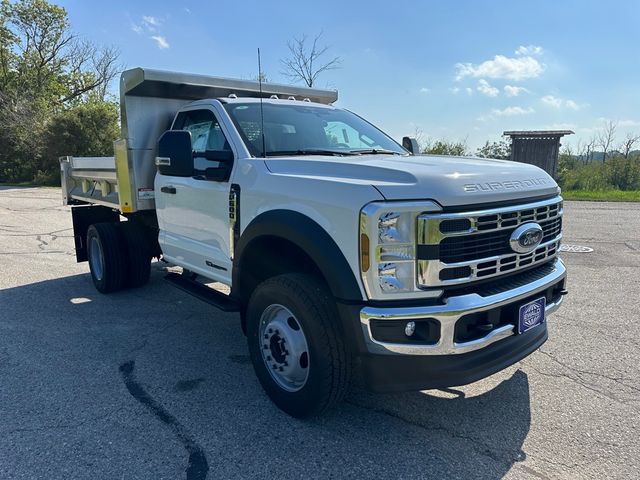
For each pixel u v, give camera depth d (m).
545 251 3.29
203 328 5.01
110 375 3.89
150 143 5.16
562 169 22.98
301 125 4.34
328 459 2.81
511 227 2.94
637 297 5.92
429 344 2.69
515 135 19.66
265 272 3.72
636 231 10.87
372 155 3.96
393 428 3.13
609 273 7.11
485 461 2.79
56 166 28.19
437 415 3.29
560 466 2.75
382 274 2.67
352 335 2.79
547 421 3.21
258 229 3.34
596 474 2.67
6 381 3.77
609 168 22.48
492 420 3.23
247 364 4.13
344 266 2.79
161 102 5.16
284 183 3.25
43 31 42.53
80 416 3.26
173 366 4.07
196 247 4.43
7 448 2.89
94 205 6.70
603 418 3.25
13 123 30.06
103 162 5.87
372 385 2.82
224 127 4.07
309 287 3.00
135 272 6.11
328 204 2.89
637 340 4.57
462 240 2.74
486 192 2.83
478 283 2.86
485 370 2.85
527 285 3.05
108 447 2.91
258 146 3.89
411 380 2.76
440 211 2.66
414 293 2.69
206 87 5.03
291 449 2.90
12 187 25.42
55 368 4.01
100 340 4.64
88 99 44.53
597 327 4.91
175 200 4.69
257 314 3.37
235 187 3.73
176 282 4.68
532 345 3.20
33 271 7.46
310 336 2.95
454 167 3.03
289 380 3.28
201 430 3.10
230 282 4.01
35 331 4.87
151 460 2.79
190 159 3.70
